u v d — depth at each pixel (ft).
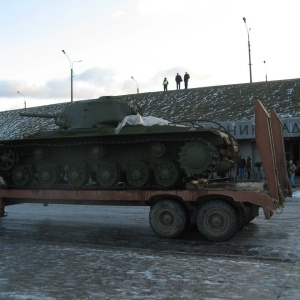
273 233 31.30
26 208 51.85
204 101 122.01
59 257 23.52
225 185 32.17
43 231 33.88
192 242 28.55
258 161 96.78
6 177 37.68
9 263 22.16
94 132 35.22
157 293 16.96
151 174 33.04
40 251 25.18
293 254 24.22
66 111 39.11
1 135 145.89
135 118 34.76
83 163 35.50
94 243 28.58
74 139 34.83
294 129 91.81
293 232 31.65
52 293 17.08
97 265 21.59
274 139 33.91
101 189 33.19
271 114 34.14
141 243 28.43
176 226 29.63
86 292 17.17
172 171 31.40
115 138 33.68
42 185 35.99
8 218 42.04
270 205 27.68
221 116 107.76
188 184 29.30
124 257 23.39
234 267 20.95
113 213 45.57
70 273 20.11
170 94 135.23
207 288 17.51
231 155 35.32
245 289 17.30
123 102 38.14
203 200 29.48
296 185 83.41
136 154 34.17
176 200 30.12
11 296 16.71
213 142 31.37
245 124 95.71
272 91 116.16
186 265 21.43
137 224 37.27
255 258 23.16
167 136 31.94
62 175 37.52
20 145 36.83
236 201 28.19
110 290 17.40
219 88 128.88
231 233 28.19
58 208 51.57
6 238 30.42
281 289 17.28
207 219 28.76
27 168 36.91
